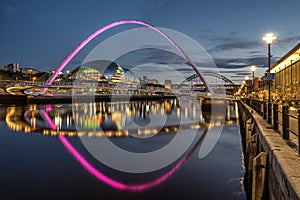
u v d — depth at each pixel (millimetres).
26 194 12438
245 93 93562
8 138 27922
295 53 29234
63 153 20812
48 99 107000
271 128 11250
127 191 12930
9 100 95812
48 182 14133
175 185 13922
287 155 6531
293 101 25297
